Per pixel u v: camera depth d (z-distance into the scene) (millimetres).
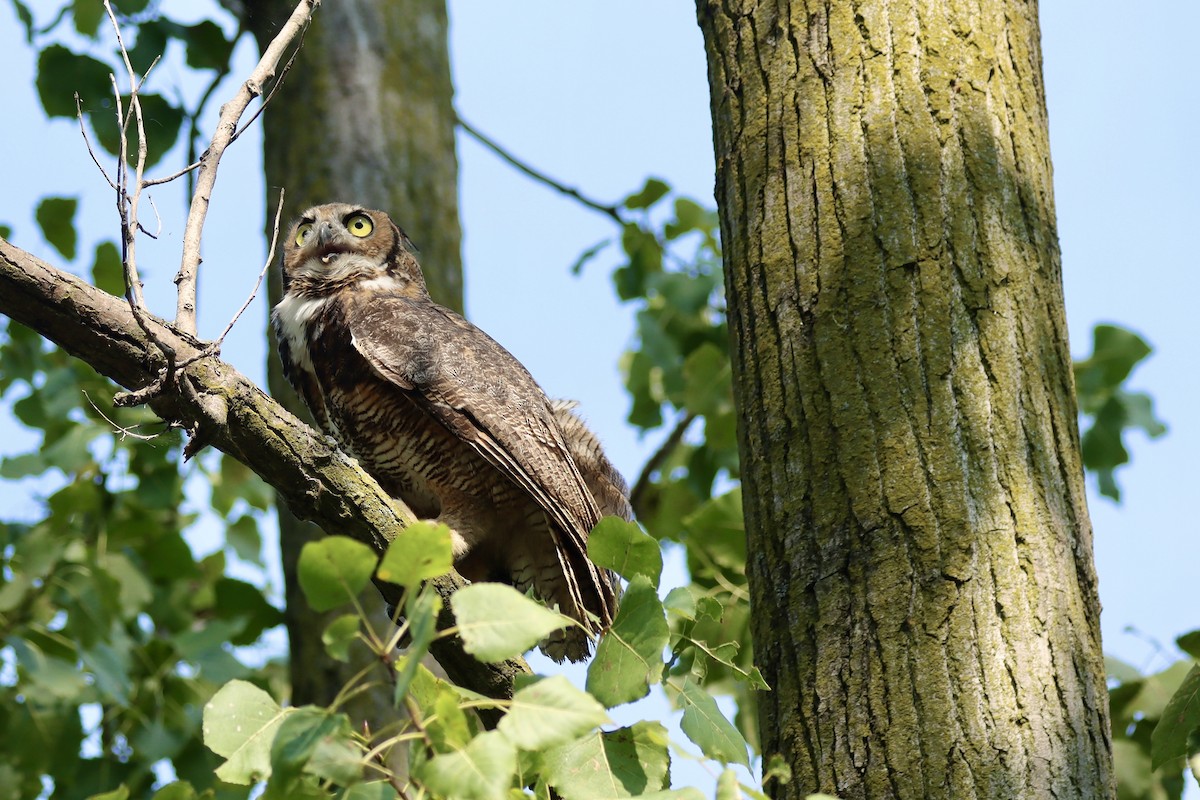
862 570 6801
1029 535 6766
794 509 7102
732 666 6375
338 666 11734
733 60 8094
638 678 5598
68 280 6945
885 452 6934
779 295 7473
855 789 6469
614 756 5602
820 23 7801
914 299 7164
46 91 12977
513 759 4719
